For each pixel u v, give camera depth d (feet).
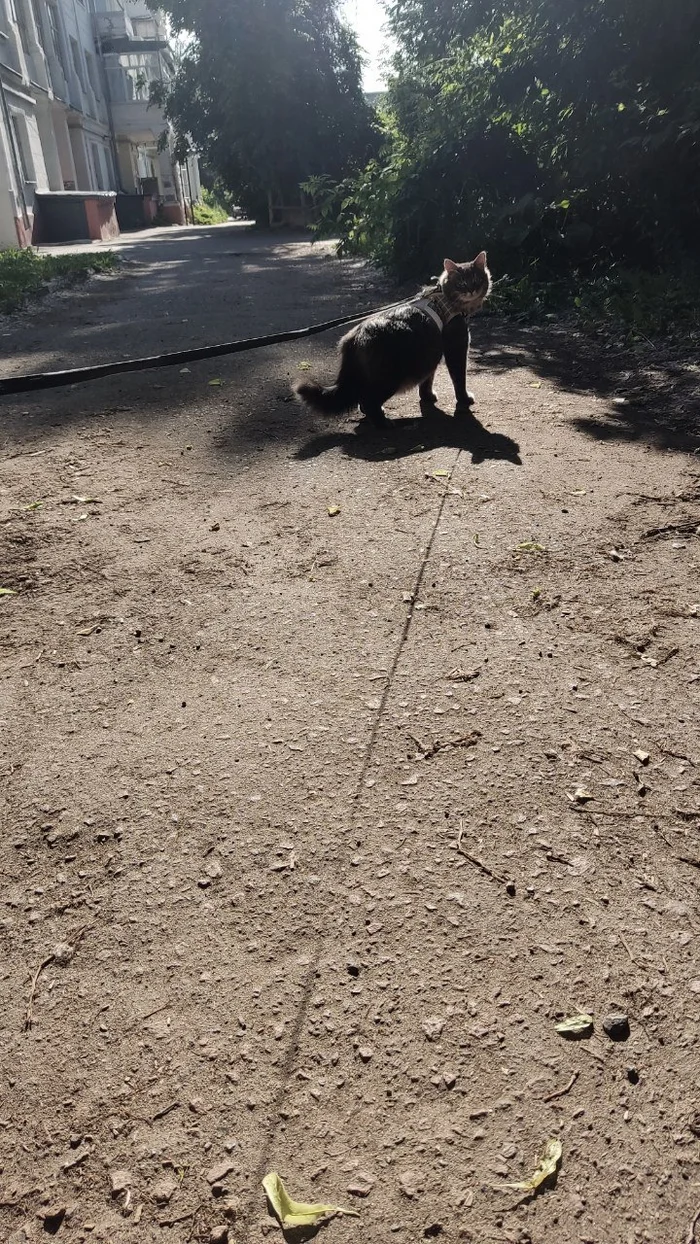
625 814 7.06
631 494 13.28
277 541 11.98
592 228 34.88
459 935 6.04
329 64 89.30
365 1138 4.82
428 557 11.35
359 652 9.34
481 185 38.55
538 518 12.43
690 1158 4.69
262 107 87.56
